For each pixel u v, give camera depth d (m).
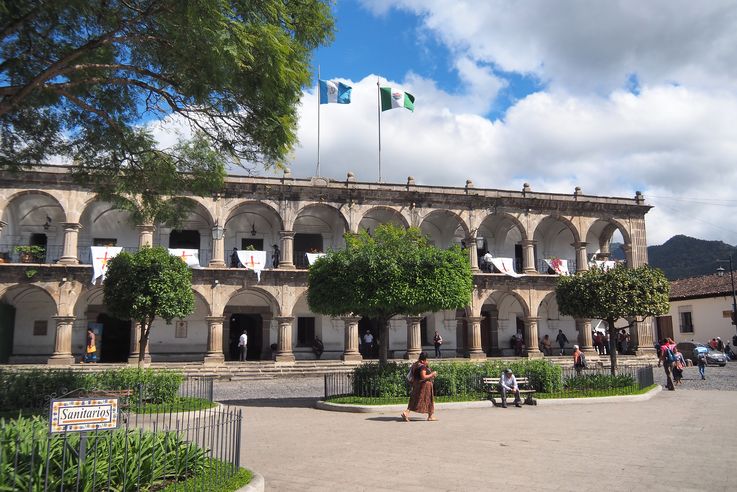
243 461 9.93
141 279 20.27
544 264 42.06
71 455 6.86
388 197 36.31
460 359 36.91
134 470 7.10
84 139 14.32
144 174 15.18
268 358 36.06
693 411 16.28
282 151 12.88
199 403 16.78
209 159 15.05
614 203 40.41
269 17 10.94
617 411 16.38
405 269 18.77
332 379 28.77
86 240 34.62
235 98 11.97
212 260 33.34
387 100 37.56
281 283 33.91
